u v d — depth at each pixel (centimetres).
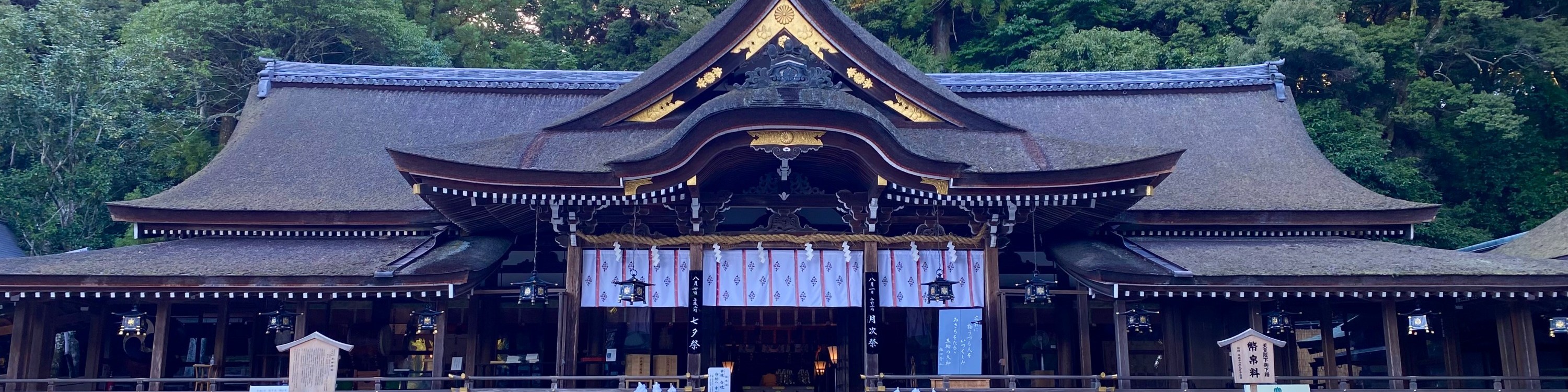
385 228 1900
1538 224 3519
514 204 1578
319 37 3688
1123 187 1555
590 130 1889
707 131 1503
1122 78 2595
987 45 4397
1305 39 3531
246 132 2350
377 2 3816
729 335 2175
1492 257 1744
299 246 1858
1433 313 1819
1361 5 4191
